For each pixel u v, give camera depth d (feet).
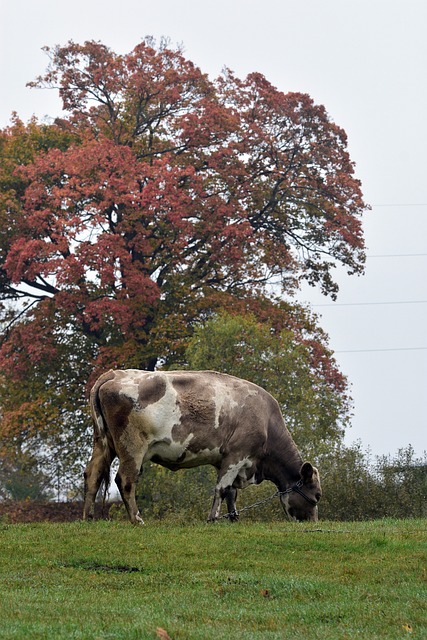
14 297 151.84
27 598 41.75
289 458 68.49
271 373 112.06
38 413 134.31
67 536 55.47
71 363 140.77
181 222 135.64
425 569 47.47
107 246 132.98
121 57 149.89
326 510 86.07
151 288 133.28
